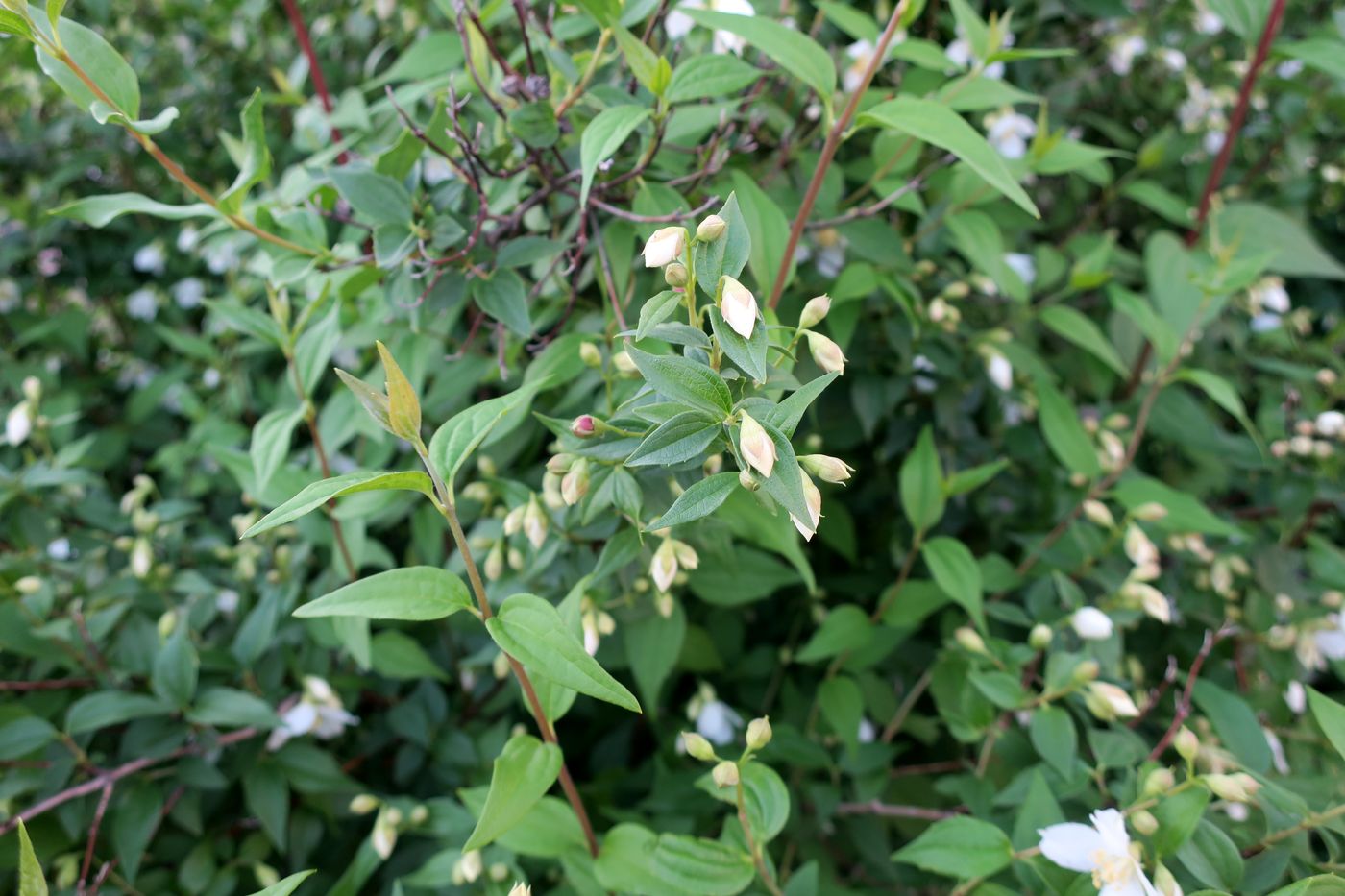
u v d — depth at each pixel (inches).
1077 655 16.1
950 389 21.3
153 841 19.0
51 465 21.0
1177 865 14.4
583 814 14.6
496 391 21.3
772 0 19.0
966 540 24.5
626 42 14.1
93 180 33.7
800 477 10.6
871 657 20.1
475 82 16.0
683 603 22.1
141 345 31.9
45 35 13.8
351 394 19.2
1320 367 25.8
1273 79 22.2
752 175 18.9
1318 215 31.7
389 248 15.3
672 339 11.8
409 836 20.2
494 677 20.1
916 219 22.7
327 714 18.4
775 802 14.3
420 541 19.3
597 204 15.9
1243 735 15.6
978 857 13.8
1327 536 24.5
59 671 20.1
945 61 17.9
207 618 19.6
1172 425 22.3
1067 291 21.7
